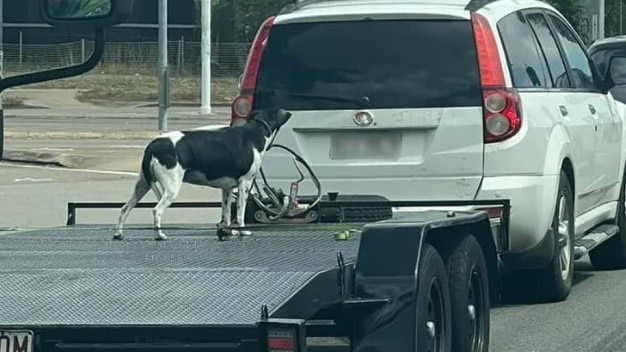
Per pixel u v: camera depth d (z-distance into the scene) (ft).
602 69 51.62
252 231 23.99
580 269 38.22
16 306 17.04
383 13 28.94
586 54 36.04
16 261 20.17
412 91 28.55
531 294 31.50
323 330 19.62
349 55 29.04
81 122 116.57
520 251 29.35
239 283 17.58
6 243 23.12
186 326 15.99
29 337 16.33
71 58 175.52
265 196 28.76
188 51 188.14
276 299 16.70
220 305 16.65
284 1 205.77
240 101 29.58
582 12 102.73
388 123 28.60
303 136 29.09
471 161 28.32
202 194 58.03
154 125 111.14
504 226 25.61
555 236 30.14
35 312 16.72
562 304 31.58
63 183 63.21
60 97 158.61
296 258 19.67
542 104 29.84
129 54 190.60
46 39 184.44
